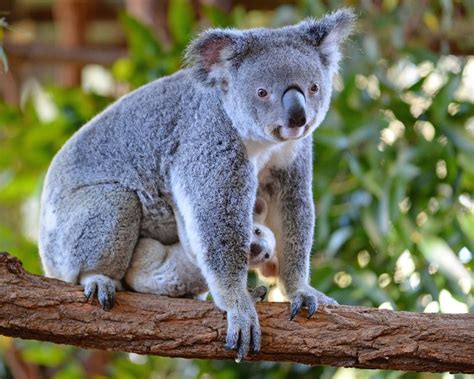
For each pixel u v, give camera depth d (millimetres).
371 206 10680
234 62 7395
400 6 12445
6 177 12461
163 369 11562
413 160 10703
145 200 7629
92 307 6629
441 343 6496
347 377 11195
